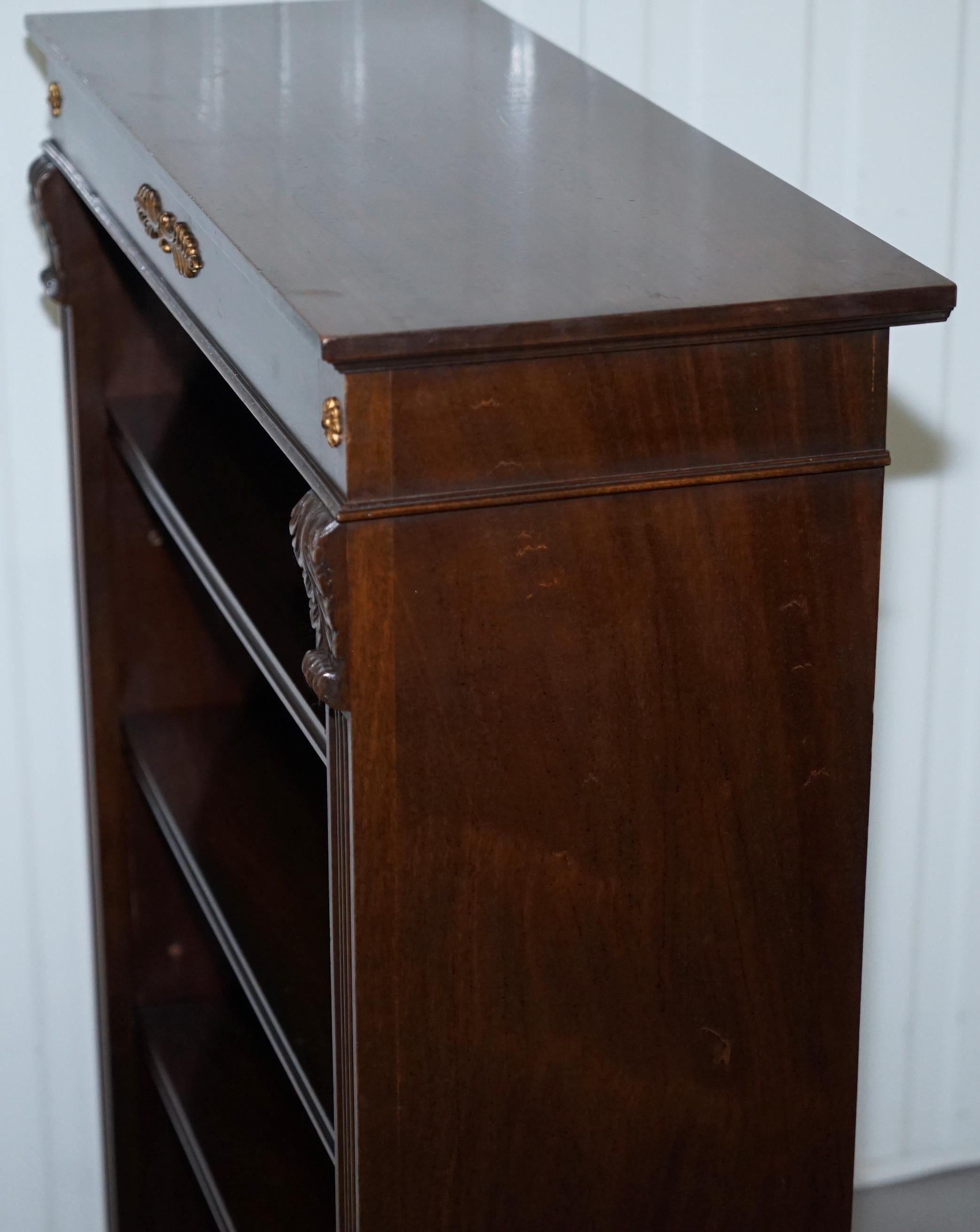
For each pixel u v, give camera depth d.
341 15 1.42
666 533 0.84
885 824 1.88
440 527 0.80
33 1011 1.78
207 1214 1.76
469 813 0.85
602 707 0.86
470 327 0.75
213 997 1.72
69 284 1.49
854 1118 0.99
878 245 0.90
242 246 0.86
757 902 0.93
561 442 0.80
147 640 1.64
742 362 0.82
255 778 1.53
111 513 1.58
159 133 1.07
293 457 0.83
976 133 1.70
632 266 0.85
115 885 1.67
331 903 0.89
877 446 0.86
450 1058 0.89
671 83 1.62
